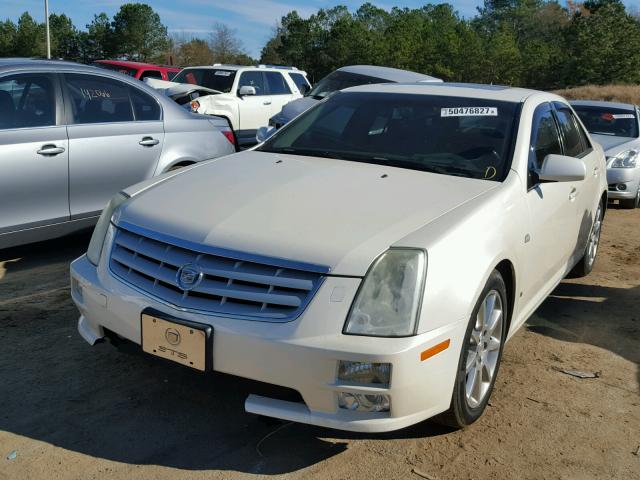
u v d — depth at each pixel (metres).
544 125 4.43
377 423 2.76
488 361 3.39
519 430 3.32
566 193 4.44
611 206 9.98
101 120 5.71
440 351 2.80
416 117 4.23
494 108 4.21
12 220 5.15
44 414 3.27
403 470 2.95
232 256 2.86
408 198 3.30
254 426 3.26
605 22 71.31
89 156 5.53
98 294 3.19
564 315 5.00
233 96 12.84
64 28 79.88
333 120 4.41
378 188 3.42
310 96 10.66
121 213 3.37
